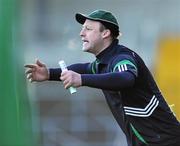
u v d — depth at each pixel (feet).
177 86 127.54
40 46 169.58
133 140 46.19
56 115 146.10
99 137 141.38
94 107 146.61
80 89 147.54
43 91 148.25
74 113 146.20
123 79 40.50
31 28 178.40
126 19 178.60
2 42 38.29
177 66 130.62
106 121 142.92
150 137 45.50
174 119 45.98
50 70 46.75
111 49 44.83
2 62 38.22
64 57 159.12
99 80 39.93
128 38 169.07
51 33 176.86
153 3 181.37
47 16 182.39
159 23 175.22
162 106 45.52
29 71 46.29
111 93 45.60
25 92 39.78
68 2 188.96
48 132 140.67
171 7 180.24
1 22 38.40
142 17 179.32
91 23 45.03
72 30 163.43
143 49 163.73
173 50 132.67
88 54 154.71
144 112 45.03
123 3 185.06
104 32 44.91
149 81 45.11
